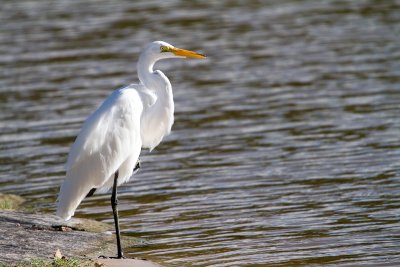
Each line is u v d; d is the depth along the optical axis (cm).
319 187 1366
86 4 3350
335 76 2209
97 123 1035
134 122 1062
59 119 1908
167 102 1109
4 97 2123
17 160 1622
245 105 1984
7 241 1066
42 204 1350
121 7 3275
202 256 1059
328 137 1678
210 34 2781
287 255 1050
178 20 3017
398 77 2150
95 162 1044
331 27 2830
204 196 1355
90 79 2273
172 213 1272
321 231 1148
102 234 1149
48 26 2950
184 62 2519
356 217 1203
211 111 1947
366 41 2595
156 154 1636
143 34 2798
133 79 2256
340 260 1023
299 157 1553
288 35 2739
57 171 1546
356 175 1421
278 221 1203
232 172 1485
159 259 1050
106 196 1396
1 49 2644
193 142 1706
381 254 1040
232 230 1172
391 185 1355
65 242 1089
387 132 1688
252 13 3125
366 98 1973
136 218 1255
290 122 1814
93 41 2722
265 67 2356
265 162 1536
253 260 1035
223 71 2345
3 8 3309
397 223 1168
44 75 2331
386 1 3238
